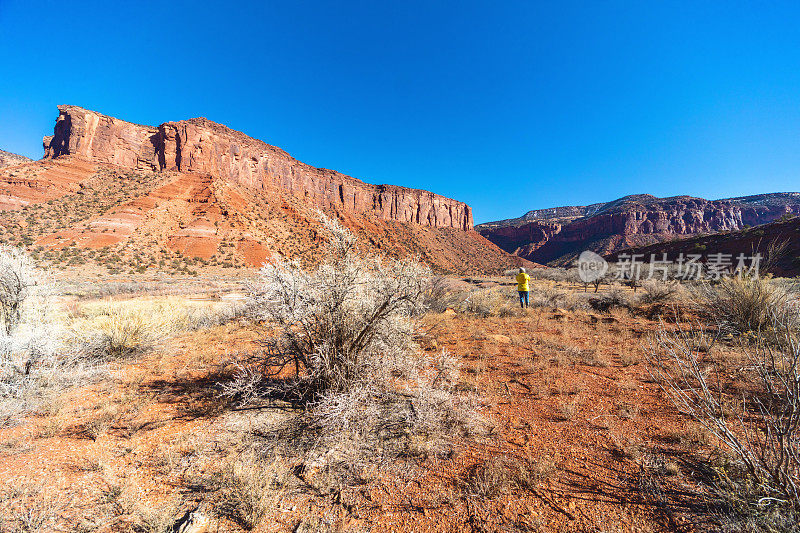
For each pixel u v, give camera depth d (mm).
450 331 7691
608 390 4148
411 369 3898
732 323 5871
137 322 6566
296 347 3934
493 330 7734
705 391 2549
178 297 17656
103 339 6020
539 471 2555
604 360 5109
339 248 3707
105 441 3227
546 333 7324
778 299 5328
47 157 97312
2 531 2098
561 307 11352
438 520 2178
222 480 2578
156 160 95562
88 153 87500
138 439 3250
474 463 2766
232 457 2865
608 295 11852
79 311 8484
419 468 2725
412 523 2164
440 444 3027
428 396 3334
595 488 2396
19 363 4422
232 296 17469
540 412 3664
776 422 2160
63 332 5488
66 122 89938
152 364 5758
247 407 3834
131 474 2701
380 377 3799
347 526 2143
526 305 11328
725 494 2109
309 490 2506
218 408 3822
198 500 2406
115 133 92312
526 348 6242
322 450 2961
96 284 26375
